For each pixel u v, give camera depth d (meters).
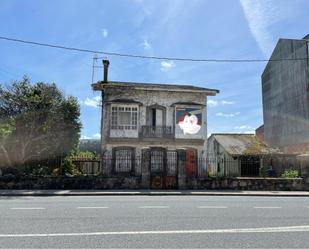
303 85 40.41
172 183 24.19
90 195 20.33
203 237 8.09
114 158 29.62
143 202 15.36
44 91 27.50
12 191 21.42
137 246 7.21
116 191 22.11
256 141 37.03
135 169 29.62
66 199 16.95
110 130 29.94
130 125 30.28
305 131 39.62
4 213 11.59
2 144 24.97
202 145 30.97
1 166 25.05
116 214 11.46
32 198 17.72
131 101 30.41
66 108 26.95
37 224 9.55
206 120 31.39
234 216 11.29
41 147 25.94
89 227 9.16
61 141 26.70
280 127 45.62
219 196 20.20
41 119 25.69
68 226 9.28
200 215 11.41
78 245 7.26
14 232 8.48
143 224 9.66
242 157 32.81
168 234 8.37
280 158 31.92
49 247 7.09
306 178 25.02
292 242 7.68
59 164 26.36
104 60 31.88
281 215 11.66
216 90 31.72
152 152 30.19
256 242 7.65
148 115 30.70
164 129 30.52
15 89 26.38
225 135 39.41
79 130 27.83
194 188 24.25
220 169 35.22
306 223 10.08
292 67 42.75
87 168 27.44
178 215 11.37
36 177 23.30
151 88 30.53
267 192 23.09
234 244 7.45
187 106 31.11
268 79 49.44
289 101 43.34
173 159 30.30
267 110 49.72
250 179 24.61
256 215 11.59
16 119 25.33
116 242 7.54
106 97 30.38
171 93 31.14
